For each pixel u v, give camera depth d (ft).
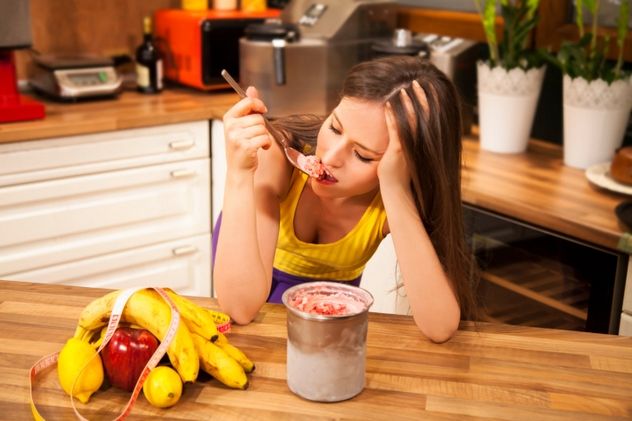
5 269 8.24
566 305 6.86
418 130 4.13
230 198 4.35
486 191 7.29
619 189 7.11
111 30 10.67
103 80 9.44
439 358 3.94
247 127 4.22
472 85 9.23
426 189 4.35
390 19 9.59
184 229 9.34
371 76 4.15
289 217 4.96
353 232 4.96
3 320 4.19
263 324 4.27
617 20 7.76
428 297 4.17
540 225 6.88
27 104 8.19
